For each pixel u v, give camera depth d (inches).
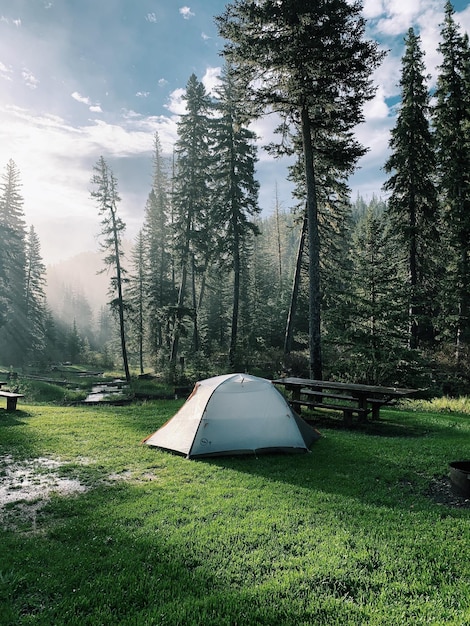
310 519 203.6
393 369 659.4
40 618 128.4
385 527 193.9
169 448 334.3
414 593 143.5
